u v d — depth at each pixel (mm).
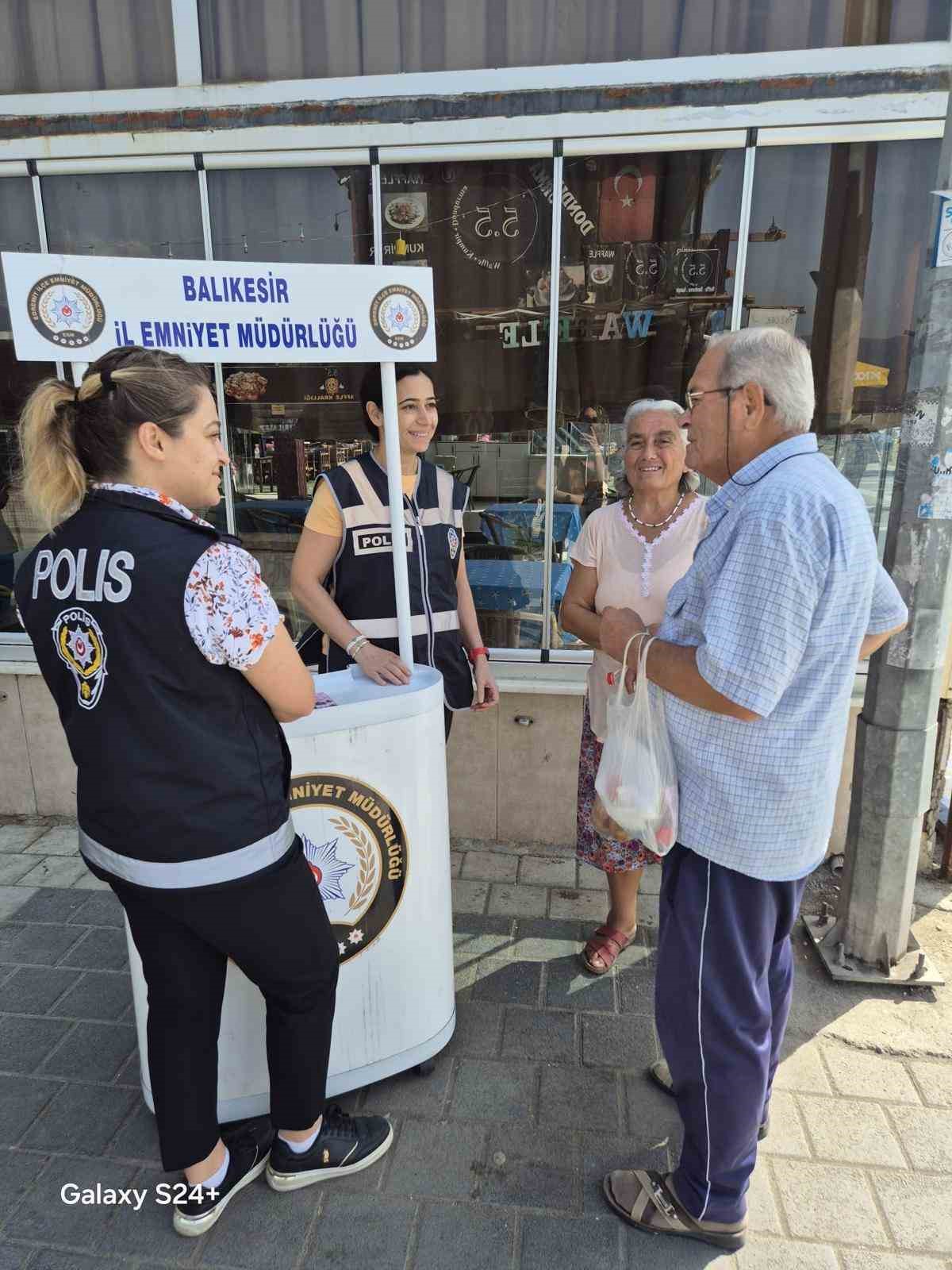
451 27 2781
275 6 2814
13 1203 1796
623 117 2711
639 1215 1722
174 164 2906
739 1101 1590
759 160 2750
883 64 2592
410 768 1945
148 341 1620
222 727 1364
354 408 3125
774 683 1349
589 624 2264
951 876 3031
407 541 2268
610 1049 2238
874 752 2400
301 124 2826
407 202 2918
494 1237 1715
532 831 3338
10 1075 2150
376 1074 2053
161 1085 1599
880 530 2986
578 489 3107
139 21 2863
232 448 3189
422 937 2049
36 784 3518
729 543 1442
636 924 2771
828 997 2439
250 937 1486
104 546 1294
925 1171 1873
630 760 1615
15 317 1533
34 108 2912
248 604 1322
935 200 2121
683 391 2992
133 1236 1720
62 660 1341
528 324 2984
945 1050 2232
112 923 2811
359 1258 1673
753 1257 1676
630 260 2895
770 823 1491
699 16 2688
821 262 2818
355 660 2098
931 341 2184
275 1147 1804
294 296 1697
